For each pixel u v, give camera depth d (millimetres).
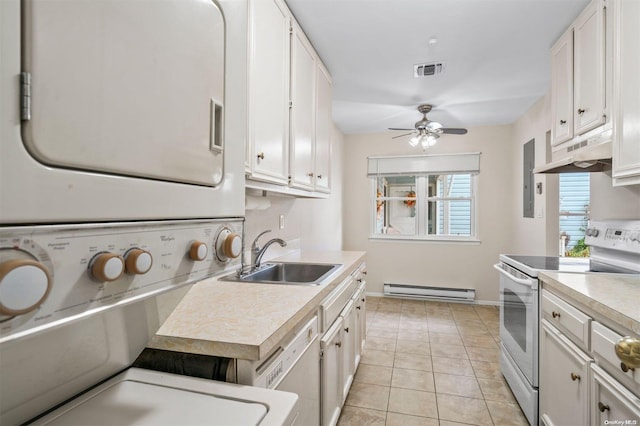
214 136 621
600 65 1648
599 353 1202
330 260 2336
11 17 328
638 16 1357
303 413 1187
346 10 1840
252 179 1457
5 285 314
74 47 381
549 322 1672
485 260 4234
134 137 457
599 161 1780
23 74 337
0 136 322
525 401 1877
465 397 2133
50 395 639
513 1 1758
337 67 2537
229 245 636
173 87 525
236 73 695
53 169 363
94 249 406
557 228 3008
